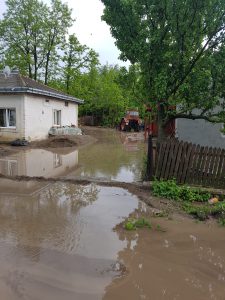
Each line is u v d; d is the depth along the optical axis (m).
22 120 19.86
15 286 4.34
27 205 7.88
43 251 5.41
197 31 9.44
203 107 10.14
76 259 5.18
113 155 16.41
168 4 9.12
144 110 10.92
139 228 6.57
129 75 10.56
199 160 9.11
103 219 7.03
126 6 9.53
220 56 9.11
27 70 34.28
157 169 9.52
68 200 8.34
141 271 4.90
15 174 11.21
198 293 4.39
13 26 33.00
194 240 6.10
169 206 7.92
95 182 10.07
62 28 34.03
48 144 19.62
